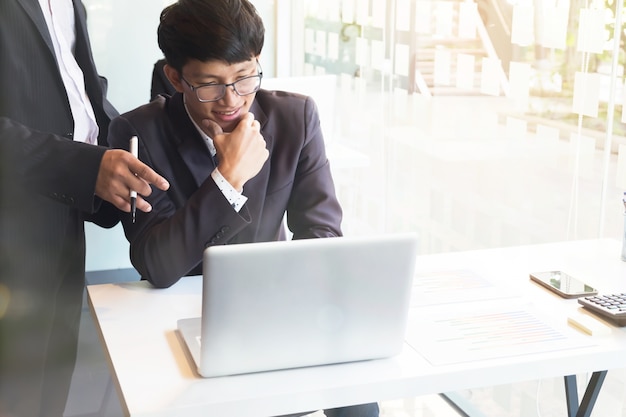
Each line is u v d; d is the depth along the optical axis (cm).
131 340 117
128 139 149
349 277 103
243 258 97
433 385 107
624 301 131
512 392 215
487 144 219
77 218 112
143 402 96
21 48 94
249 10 134
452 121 238
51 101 105
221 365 104
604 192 176
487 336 120
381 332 109
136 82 350
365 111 304
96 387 162
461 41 230
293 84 261
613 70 169
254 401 99
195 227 136
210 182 138
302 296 102
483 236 225
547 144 193
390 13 277
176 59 135
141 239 142
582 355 113
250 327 102
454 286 144
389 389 105
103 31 340
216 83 135
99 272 351
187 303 134
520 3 200
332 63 335
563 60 185
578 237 187
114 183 118
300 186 160
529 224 204
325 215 157
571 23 182
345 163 276
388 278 105
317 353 107
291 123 158
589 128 178
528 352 114
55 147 105
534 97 197
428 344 117
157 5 345
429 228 258
